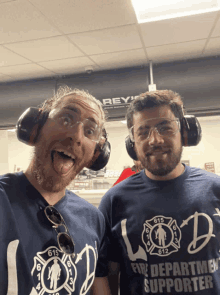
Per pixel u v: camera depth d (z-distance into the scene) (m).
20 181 0.83
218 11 2.26
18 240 0.71
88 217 0.97
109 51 2.99
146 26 2.47
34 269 0.71
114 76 3.43
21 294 0.67
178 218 0.98
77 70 3.54
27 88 3.77
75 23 2.39
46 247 0.76
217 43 2.86
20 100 3.74
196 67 3.19
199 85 3.14
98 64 3.35
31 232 0.75
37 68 3.44
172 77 3.24
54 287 0.73
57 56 3.10
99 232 1.00
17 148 9.27
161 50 2.99
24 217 0.76
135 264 0.98
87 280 0.83
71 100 0.88
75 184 4.13
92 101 0.93
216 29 2.56
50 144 0.82
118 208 1.09
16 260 0.69
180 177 1.07
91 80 3.50
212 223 0.96
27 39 2.68
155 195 1.05
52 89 3.64
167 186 1.05
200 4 2.20
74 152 0.84
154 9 2.26
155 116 1.02
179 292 0.90
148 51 3.01
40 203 0.82
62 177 0.83
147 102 1.04
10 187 0.80
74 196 1.01
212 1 2.17
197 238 0.94
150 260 0.95
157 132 1.00
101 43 2.80
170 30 2.56
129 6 2.15
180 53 3.08
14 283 0.67
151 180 1.09
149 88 3.25
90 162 1.04
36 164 0.83
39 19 2.32
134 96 3.30
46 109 0.88
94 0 2.07
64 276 0.76
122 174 2.51
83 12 2.23
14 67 3.39
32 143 0.86
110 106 3.37
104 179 4.38
